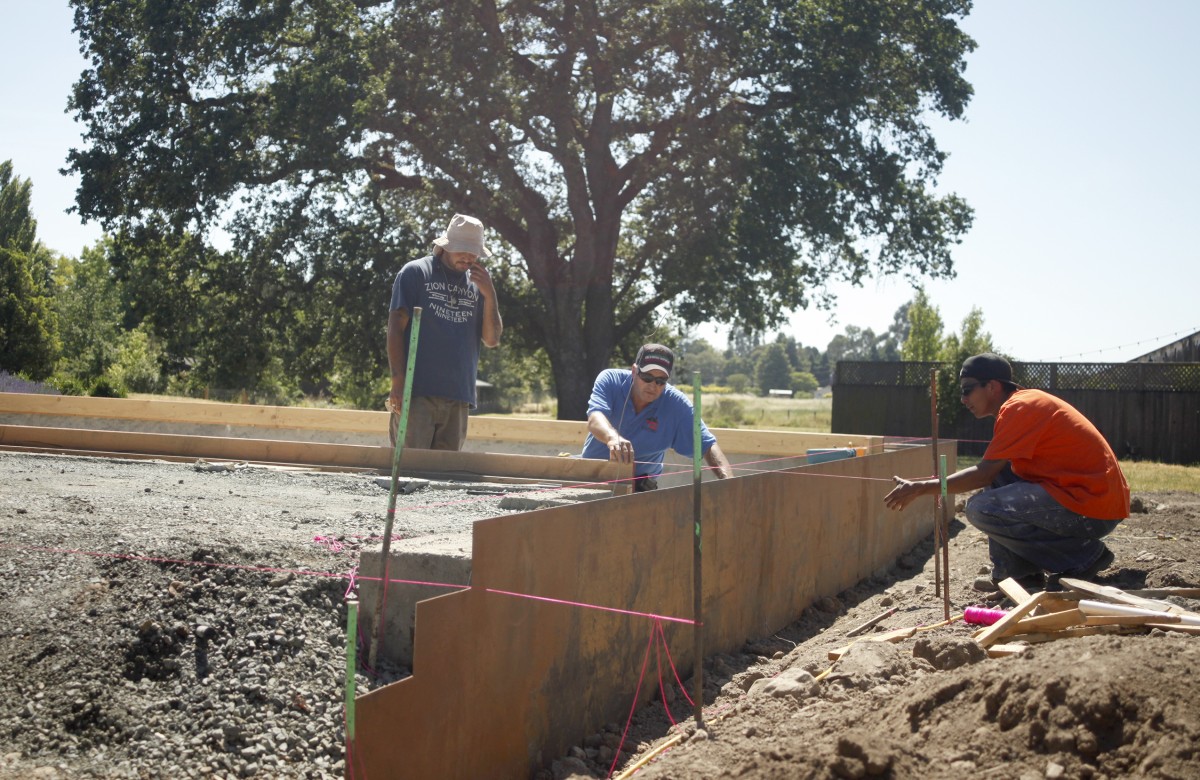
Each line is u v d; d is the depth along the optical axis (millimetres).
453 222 6254
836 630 5344
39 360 32406
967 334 26062
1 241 45531
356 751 2625
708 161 24281
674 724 3949
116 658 3336
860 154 25281
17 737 2977
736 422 41312
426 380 6281
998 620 4254
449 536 4012
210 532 4422
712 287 25656
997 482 5629
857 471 6840
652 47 24391
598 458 6035
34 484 5891
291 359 26922
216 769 2949
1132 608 3678
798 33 24188
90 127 23891
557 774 3434
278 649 3457
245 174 23141
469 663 3072
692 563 4547
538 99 23812
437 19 23438
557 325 26047
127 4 23797
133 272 25625
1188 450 23672
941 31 25641
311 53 24109
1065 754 2490
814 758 2598
